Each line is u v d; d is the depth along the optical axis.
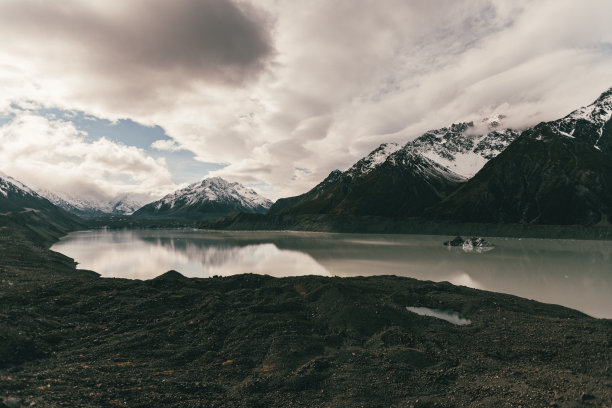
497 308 45.75
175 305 47.75
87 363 29.09
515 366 29.81
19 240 117.38
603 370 28.11
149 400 22.91
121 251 139.88
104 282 57.47
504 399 23.61
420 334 37.22
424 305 48.56
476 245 140.50
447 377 27.61
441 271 86.69
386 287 58.31
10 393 20.50
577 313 47.53
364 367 29.44
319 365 29.53
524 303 50.47
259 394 25.11
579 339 33.69
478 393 24.72
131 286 55.84
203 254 129.38
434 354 32.16
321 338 36.88
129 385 25.05
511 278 76.00
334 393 25.34
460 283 71.75
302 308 46.47
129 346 33.69
